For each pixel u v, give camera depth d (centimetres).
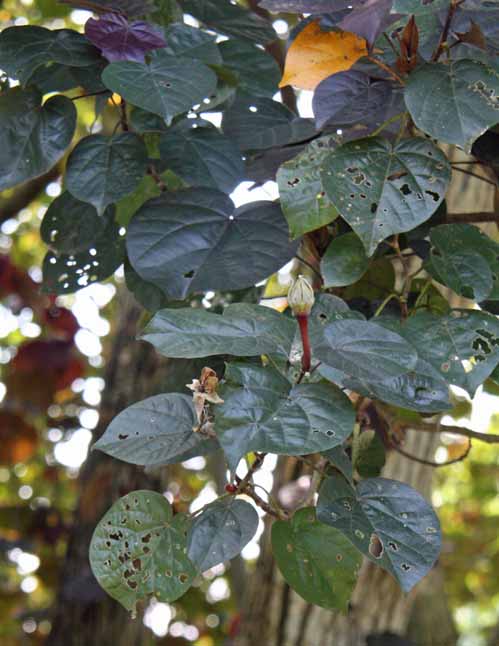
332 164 161
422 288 180
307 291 147
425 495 233
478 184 230
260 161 188
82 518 294
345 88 167
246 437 144
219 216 177
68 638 286
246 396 146
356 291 185
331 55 166
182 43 176
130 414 154
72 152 176
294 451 143
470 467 508
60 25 372
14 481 475
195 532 153
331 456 152
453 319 160
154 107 166
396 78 164
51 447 421
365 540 150
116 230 192
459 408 223
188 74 169
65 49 174
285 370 152
